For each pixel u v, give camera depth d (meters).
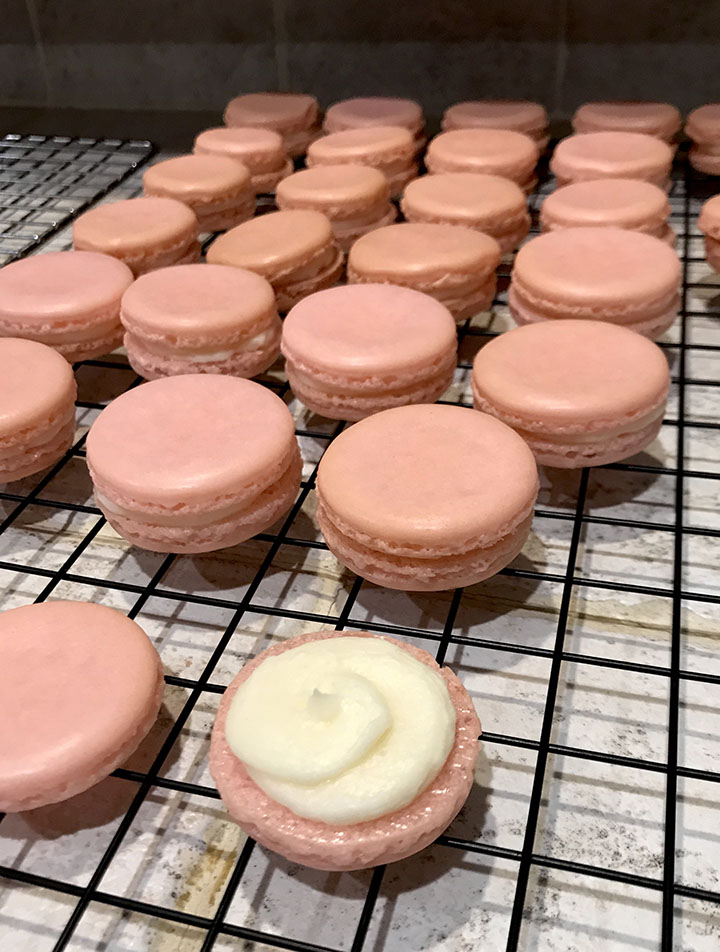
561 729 0.15
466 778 0.12
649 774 0.14
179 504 0.16
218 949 0.12
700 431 0.21
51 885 0.12
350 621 0.16
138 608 0.17
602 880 0.13
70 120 0.40
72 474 0.21
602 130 0.32
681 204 0.30
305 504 0.20
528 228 0.27
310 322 0.20
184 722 0.15
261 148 0.31
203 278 0.22
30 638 0.14
